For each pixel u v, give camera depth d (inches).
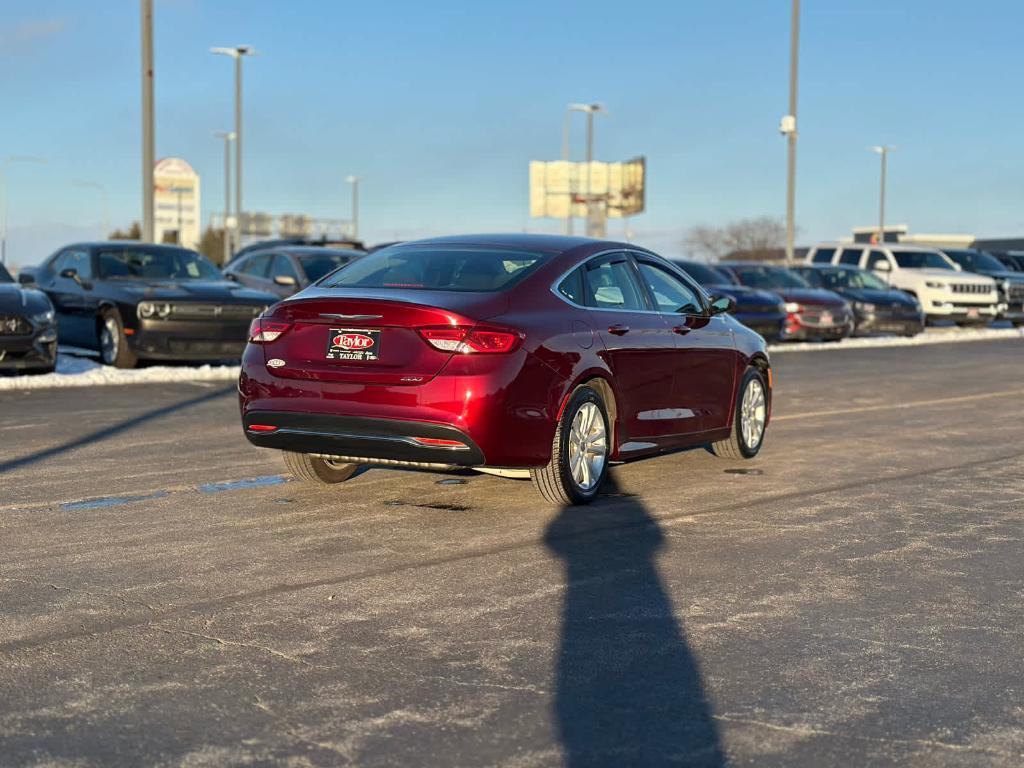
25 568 216.2
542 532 250.1
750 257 2952.8
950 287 1101.1
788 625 187.3
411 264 282.5
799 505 283.3
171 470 319.0
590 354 275.6
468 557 228.2
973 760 136.3
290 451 276.2
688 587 208.8
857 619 191.0
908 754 137.7
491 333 252.2
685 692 157.0
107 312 591.5
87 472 315.0
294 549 232.8
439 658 169.3
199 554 227.9
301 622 185.5
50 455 341.1
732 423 341.1
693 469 334.6
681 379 313.4
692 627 185.6
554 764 133.6
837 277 1034.7
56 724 143.6
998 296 1158.3
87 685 156.8
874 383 604.7
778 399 524.1
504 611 192.9
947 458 358.3
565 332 270.2
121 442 366.3
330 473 298.7
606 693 156.3
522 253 284.5
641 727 144.8
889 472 332.2
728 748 138.8
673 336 309.9
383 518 261.9
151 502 277.0
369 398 253.6
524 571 218.1
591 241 301.1
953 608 198.1
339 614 189.9
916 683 161.6
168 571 215.0
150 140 904.3
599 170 2746.1
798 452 368.2
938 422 445.7
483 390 249.1
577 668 165.8
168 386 525.3
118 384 532.4
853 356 807.7
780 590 207.6
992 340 1041.5
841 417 459.5
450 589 205.3
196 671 162.7
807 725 146.2
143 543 236.4
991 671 166.9
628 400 291.4
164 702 151.0
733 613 193.5
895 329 991.6
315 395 259.3
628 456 295.0
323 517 262.2
